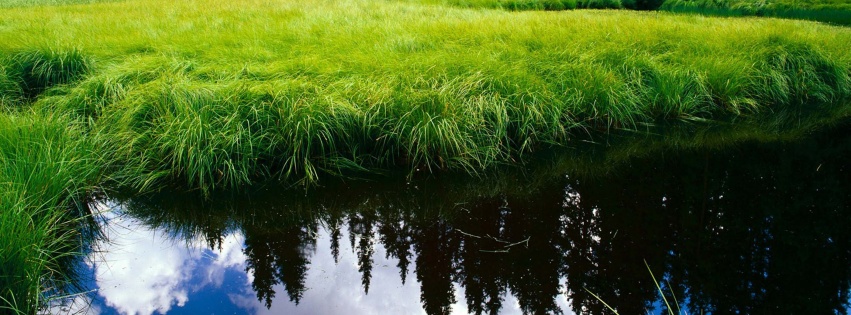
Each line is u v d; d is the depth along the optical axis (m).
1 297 3.18
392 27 10.31
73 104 6.43
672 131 7.58
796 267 4.20
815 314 3.54
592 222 5.06
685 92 7.99
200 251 4.56
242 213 5.25
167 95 6.06
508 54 8.16
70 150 5.20
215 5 13.91
